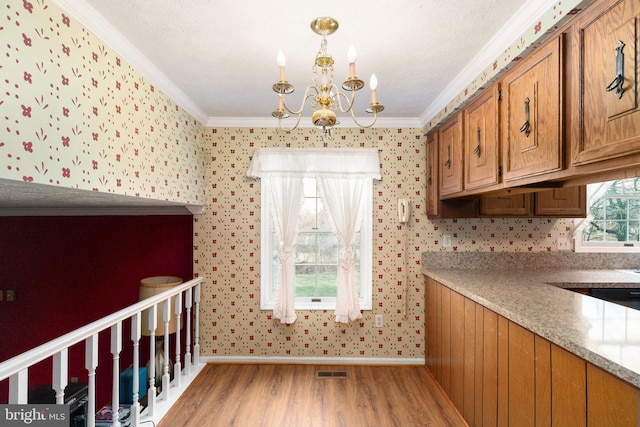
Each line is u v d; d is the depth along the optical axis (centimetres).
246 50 187
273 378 279
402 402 242
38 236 314
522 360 151
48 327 313
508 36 164
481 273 273
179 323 257
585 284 236
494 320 176
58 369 141
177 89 239
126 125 181
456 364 228
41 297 313
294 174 304
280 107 137
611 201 304
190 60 198
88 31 150
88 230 313
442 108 259
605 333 125
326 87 145
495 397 175
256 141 311
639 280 241
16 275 314
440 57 193
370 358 308
